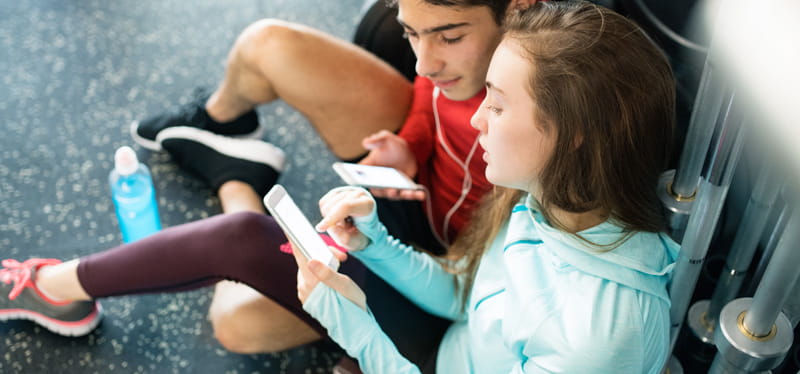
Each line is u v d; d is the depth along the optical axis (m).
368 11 1.60
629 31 0.81
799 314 0.84
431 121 1.36
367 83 1.46
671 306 0.91
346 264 1.15
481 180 1.29
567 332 0.83
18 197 1.74
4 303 1.44
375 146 1.34
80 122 1.92
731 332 0.80
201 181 1.80
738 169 1.05
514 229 0.96
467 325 1.12
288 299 1.13
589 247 0.85
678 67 1.30
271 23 1.47
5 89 1.99
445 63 1.10
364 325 0.96
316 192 1.81
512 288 0.92
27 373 1.45
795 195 0.63
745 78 0.53
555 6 0.85
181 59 2.12
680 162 0.89
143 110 1.96
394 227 1.31
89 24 2.19
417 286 1.13
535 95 0.80
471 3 1.01
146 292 1.25
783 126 0.49
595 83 0.79
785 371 1.03
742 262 0.91
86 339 1.50
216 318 1.40
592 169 0.83
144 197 1.54
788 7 0.49
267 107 1.99
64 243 1.66
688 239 0.82
